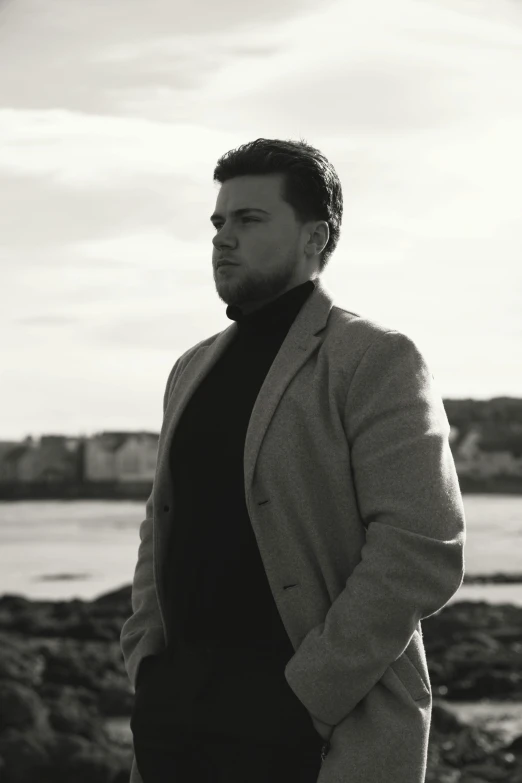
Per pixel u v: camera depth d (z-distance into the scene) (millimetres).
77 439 44844
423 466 2383
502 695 10648
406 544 2326
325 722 2330
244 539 2455
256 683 2389
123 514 43250
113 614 17734
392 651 2312
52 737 7047
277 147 2621
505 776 7008
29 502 44875
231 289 2605
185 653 2510
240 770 2369
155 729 2486
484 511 37250
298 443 2447
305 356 2523
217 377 2646
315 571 2422
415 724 2342
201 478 2541
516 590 23172
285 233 2594
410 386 2449
